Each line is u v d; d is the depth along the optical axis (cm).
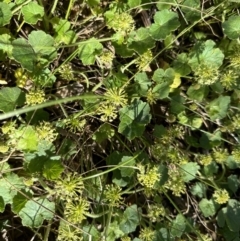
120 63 41
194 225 44
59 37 37
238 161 43
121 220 39
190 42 45
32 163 35
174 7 41
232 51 43
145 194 41
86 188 38
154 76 40
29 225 35
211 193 46
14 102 34
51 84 36
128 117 37
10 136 34
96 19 40
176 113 42
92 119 40
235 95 44
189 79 43
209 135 44
